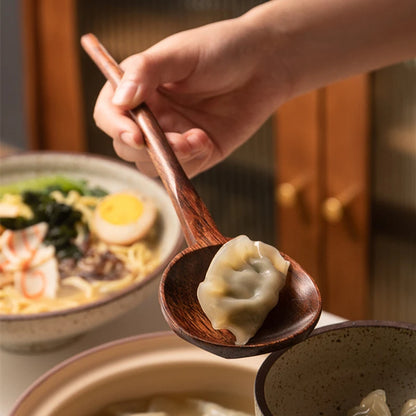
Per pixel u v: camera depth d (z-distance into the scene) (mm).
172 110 940
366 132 1273
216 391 825
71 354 902
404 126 1256
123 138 848
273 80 951
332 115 1284
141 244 1026
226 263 750
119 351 817
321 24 935
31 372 884
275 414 720
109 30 1436
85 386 799
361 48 946
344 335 734
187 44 904
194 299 750
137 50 1425
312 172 1331
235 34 919
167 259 931
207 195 1442
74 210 1048
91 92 1498
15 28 1555
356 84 1253
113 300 882
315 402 738
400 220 1308
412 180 1278
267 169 1367
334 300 1400
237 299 741
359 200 1316
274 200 1381
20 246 1013
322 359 734
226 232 1451
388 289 1355
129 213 1036
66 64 1486
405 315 1359
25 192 1056
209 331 738
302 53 943
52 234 1024
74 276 994
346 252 1358
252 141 1361
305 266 1398
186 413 813
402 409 731
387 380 742
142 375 815
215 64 917
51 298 966
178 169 812
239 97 954
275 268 752
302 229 1376
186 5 1355
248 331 733
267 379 715
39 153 1096
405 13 937
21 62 1579
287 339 713
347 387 741
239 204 1418
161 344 823
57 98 1518
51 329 874
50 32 1474
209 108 950
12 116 1642
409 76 1228
